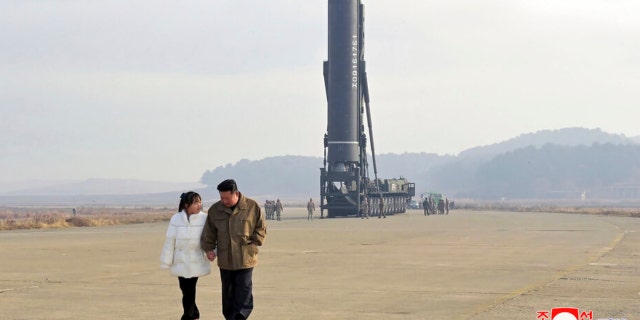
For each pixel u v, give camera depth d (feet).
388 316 55.47
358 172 282.56
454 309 58.54
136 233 176.55
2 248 122.21
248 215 48.44
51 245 130.11
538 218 287.69
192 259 49.55
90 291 69.05
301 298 64.49
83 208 649.61
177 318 54.85
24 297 65.21
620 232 173.99
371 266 91.56
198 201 49.90
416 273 83.87
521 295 66.08
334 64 282.15
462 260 99.76
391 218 286.66
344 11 281.54
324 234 163.73
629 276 80.69
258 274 82.69
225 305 48.91
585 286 72.18
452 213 384.47
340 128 281.74
